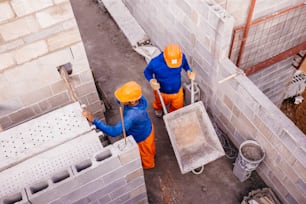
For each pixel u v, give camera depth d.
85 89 4.55
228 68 4.25
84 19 7.21
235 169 4.44
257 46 6.20
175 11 4.95
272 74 7.33
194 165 4.23
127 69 6.09
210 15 4.09
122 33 6.77
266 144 4.08
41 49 3.63
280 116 3.72
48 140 3.51
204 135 4.50
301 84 9.66
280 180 4.12
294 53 6.93
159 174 4.65
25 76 3.80
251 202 4.17
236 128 4.67
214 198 4.40
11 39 3.35
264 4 5.36
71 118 3.69
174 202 4.39
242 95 4.13
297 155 3.59
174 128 4.45
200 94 5.41
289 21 6.00
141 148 4.36
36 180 3.22
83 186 3.22
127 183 3.64
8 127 4.34
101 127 3.75
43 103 4.30
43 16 3.34
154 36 6.38
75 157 3.38
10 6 3.08
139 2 6.23
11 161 3.36
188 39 4.98
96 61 6.26
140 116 3.84
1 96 3.85
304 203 3.86
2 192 3.15
